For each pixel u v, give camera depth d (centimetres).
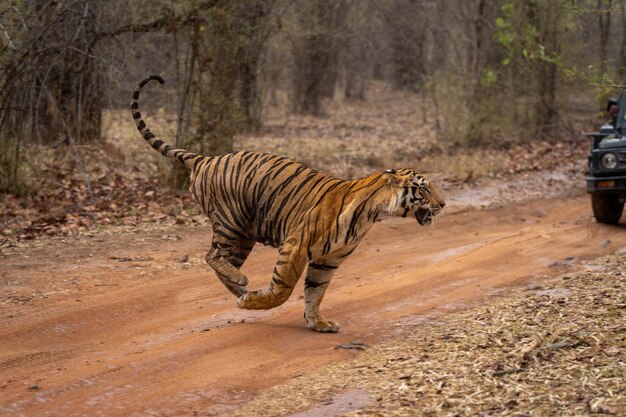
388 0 2936
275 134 2638
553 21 2367
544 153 2320
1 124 1438
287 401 636
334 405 618
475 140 2452
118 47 1639
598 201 1393
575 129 2750
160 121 1894
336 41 2695
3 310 874
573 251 1203
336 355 749
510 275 1060
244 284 834
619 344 700
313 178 789
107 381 682
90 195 1458
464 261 1148
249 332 817
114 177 1638
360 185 765
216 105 1616
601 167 1333
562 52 2422
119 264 1088
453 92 2525
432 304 925
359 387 655
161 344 781
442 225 1442
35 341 788
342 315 885
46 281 989
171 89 1698
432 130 2903
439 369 682
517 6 2397
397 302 938
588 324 769
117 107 1886
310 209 766
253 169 807
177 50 1600
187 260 1121
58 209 1378
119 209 1412
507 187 1833
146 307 907
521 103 2555
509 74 2545
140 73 1722
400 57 3203
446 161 2117
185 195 1548
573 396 598
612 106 1434
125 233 1267
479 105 2469
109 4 1584
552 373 650
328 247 762
